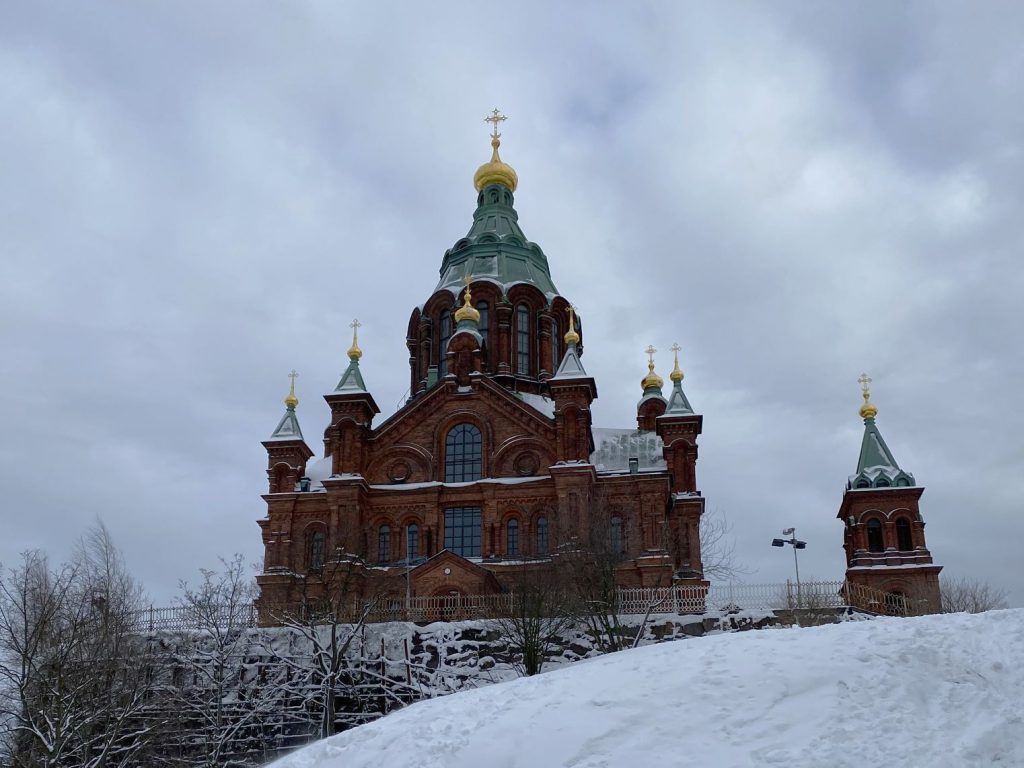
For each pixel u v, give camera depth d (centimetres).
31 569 5241
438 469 7138
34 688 4512
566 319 8725
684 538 7175
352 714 5056
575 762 2334
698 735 2352
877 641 2666
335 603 5884
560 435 6919
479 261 8756
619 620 5409
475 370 7400
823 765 2131
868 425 8456
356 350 7494
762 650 2742
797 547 5928
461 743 2539
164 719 4669
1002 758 2095
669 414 7600
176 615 5588
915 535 7894
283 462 7406
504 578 6625
